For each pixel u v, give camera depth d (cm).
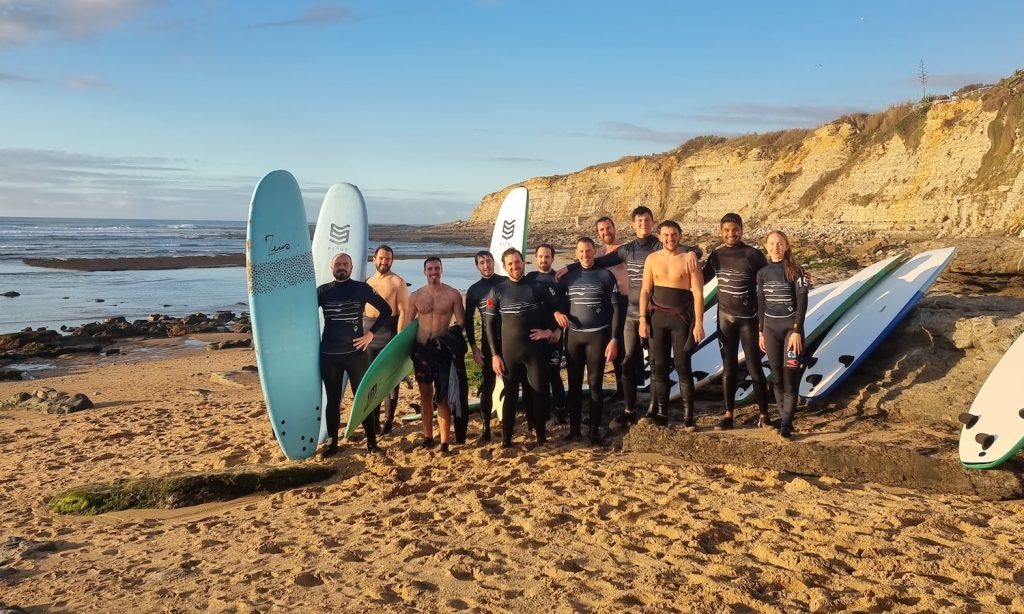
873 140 3831
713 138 5816
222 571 383
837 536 359
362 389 531
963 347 575
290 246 602
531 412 577
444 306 584
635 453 534
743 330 521
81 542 457
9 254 4672
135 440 737
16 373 1245
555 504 446
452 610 317
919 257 700
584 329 559
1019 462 415
